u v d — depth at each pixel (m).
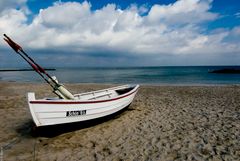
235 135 5.61
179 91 14.62
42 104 5.27
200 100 10.84
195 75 42.97
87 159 4.44
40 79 36.44
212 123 6.71
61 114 5.65
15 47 5.76
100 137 5.73
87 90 16.47
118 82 27.81
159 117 7.55
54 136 5.85
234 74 44.03
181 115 7.76
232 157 4.39
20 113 8.32
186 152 4.67
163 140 5.38
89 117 6.43
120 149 4.91
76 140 5.54
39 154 4.71
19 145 5.25
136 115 7.94
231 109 8.62
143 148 4.94
